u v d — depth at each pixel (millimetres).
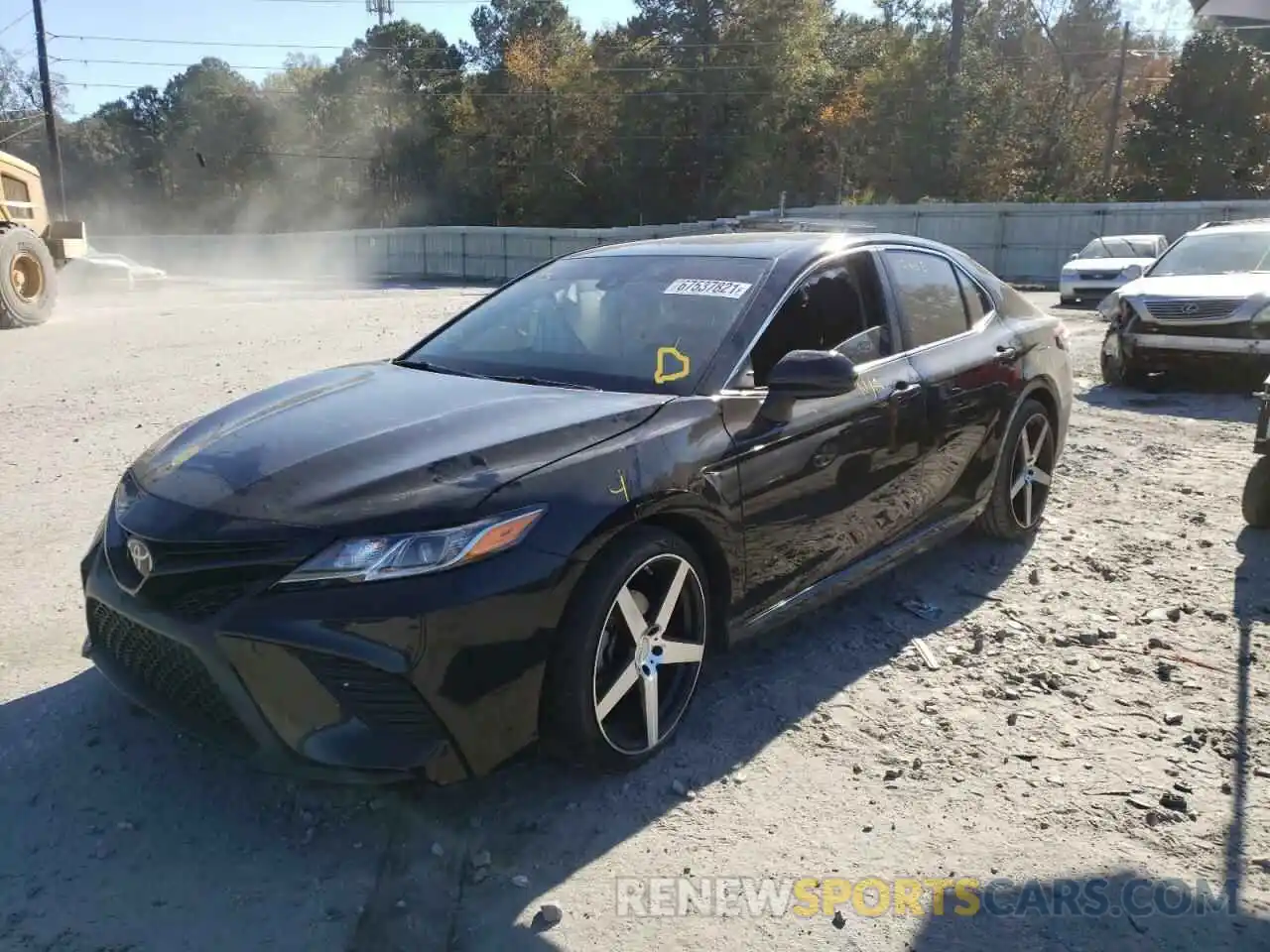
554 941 2578
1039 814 3117
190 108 82812
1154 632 4414
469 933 2604
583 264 4645
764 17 49250
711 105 50656
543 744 3121
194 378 9820
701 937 2598
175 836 2965
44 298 14734
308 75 85312
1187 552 5398
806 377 3506
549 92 55844
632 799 3166
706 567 3531
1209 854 2936
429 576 2746
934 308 4805
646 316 4004
